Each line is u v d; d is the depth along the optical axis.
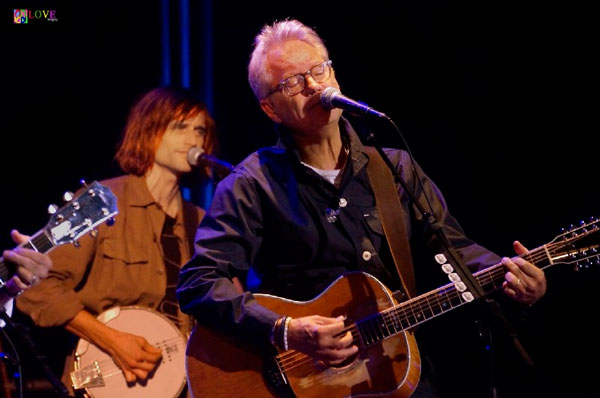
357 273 6.11
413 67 11.20
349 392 5.98
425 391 6.20
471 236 10.91
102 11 11.60
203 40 11.79
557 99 10.53
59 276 7.76
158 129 8.48
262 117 11.68
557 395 10.09
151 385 7.63
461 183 11.01
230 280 6.10
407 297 6.13
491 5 10.84
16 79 11.33
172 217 8.50
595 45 10.27
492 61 10.90
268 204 6.14
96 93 11.57
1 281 6.43
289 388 6.03
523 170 10.73
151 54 11.77
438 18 11.12
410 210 6.40
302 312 6.04
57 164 11.34
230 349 6.13
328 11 11.43
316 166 6.32
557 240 6.11
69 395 7.53
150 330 7.79
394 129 5.76
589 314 10.06
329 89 5.93
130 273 8.00
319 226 6.13
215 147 8.99
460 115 11.06
